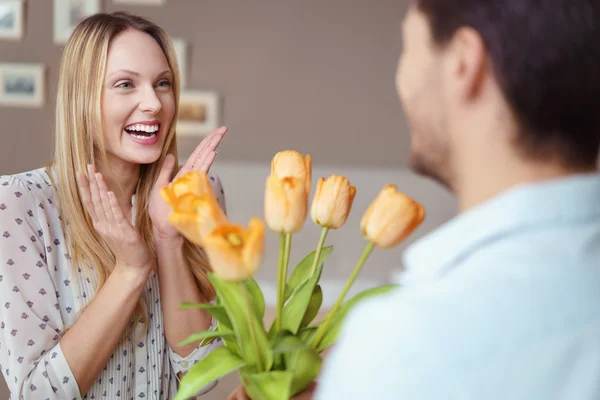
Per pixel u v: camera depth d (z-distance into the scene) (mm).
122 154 1604
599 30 572
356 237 5309
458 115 619
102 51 1562
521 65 576
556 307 532
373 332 550
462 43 606
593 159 606
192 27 5578
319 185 907
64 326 1523
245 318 894
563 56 570
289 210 815
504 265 555
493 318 530
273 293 4934
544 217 565
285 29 5594
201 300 1608
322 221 904
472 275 558
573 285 539
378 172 5609
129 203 1697
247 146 5660
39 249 1521
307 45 5602
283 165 908
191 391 853
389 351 532
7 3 5457
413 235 5375
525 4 577
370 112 5641
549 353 519
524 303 534
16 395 1443
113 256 1583
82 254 1573
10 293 1456
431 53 631
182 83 5578
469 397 517
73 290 1557
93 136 1602
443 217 5492
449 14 612
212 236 723
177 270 1578
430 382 520
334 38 5594
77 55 1579
